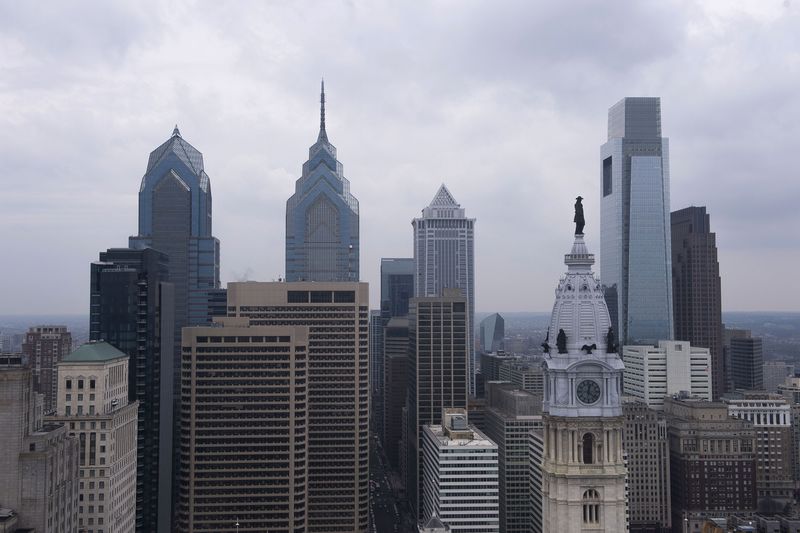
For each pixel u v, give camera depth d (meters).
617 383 152.50
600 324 154.12
